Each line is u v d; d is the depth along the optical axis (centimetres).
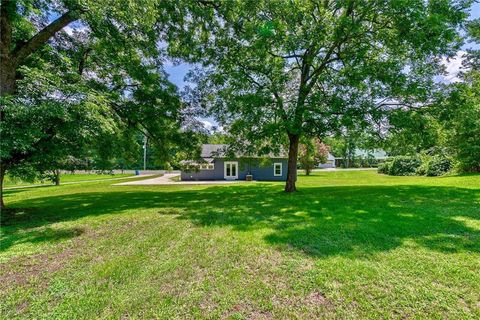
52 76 601
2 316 237
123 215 672
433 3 834
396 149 1118
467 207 644
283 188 1383
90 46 856
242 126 1064
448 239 408
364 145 1157
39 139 596
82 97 614
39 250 407
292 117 907
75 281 302
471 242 393
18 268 339
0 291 280
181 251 392
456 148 1498
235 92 1096
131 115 967
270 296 264
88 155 789
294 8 905
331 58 1032
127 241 447
